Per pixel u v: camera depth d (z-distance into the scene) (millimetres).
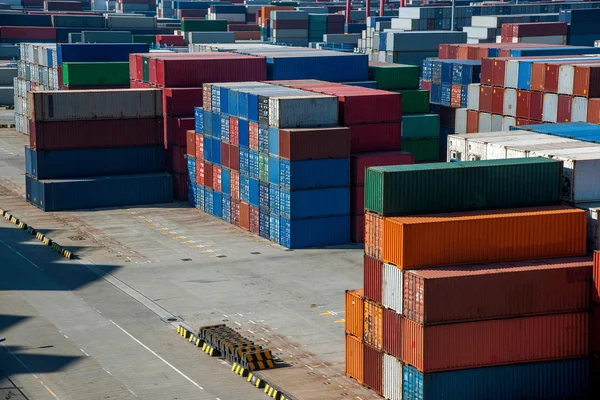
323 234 113062
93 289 98000
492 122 136250
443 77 154000
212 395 72125
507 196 74938
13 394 72125
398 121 117000
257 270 103938
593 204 77000
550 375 69562
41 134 131750
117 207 133875
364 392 72125
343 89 122125
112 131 134500
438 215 71312
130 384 74125
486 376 68125
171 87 139500
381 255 70375
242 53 157250
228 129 122438
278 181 112625
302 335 84562
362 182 113625
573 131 96312
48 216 128750
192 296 95500
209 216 128750
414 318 67125
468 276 66500
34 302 94000
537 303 68438
